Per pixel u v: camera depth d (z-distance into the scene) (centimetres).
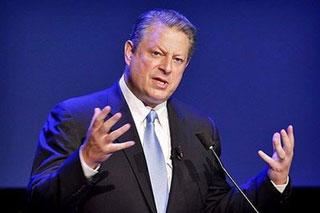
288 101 1038
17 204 988
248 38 1029
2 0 977
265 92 1034
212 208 655
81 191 534
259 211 616
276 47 1034
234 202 639
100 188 576
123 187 581
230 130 1030
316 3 1039
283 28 1036
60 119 607
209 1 1019
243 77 1030
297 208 1030
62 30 991
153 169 599
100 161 522
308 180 1036
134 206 578
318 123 1041
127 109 619
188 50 603
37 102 990
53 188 543
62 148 588
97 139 509
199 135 631
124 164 589
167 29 592
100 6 999
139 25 610
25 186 990
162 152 609
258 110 1033
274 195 602
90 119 609
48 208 554
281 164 591
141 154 599
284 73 1036
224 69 1027
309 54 1040
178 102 678
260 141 1032
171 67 591
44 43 988
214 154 630
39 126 991
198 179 629
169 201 597
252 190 621
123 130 511
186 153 632
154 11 612
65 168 536
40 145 608
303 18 1039
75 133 598
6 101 984
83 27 996
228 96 1027
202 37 1020
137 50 603
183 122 653
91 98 633
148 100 613
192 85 1020
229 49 1027
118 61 1005
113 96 632
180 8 1011
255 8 1029
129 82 620
